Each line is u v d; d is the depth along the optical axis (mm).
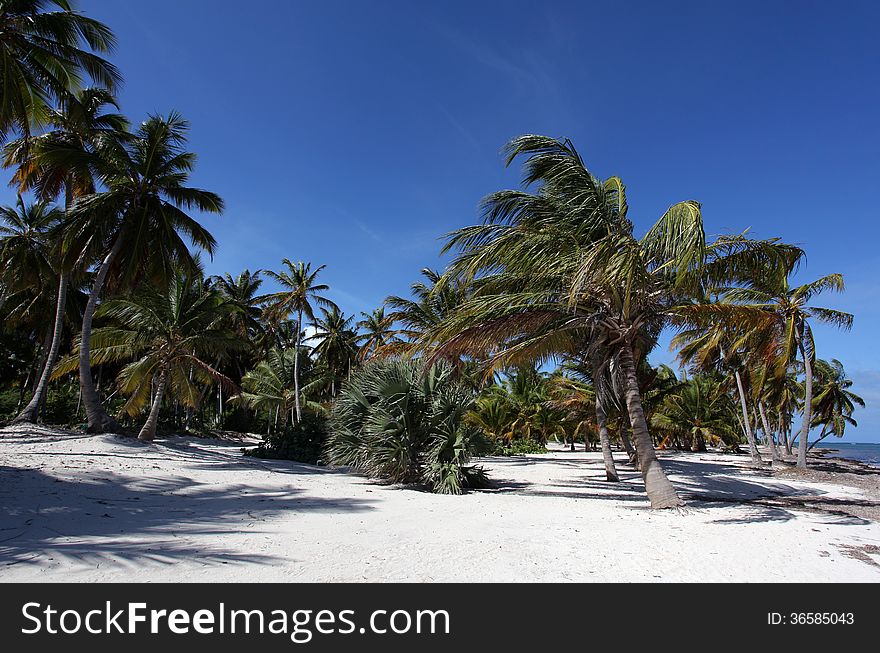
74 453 13383
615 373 11031
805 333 22531
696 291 10148
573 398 25266
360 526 6934
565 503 10555
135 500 7926
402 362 13430
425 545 5824
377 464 12562
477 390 14266
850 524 8375
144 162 18375
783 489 15836
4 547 4781
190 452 18234
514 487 14641
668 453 38906
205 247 19953
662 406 38031
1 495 7105
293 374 35094
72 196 21609
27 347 30188
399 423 12602
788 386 30453
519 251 9703
